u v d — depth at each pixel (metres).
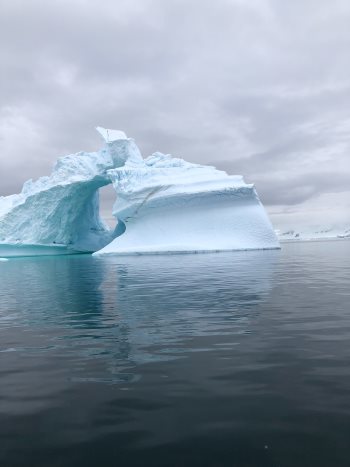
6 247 48.59
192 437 3.52
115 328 7.71
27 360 5.85
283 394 4.33
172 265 24.23
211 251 38.34
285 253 36.50
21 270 25.81
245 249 39.56
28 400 4.40
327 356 5.56
